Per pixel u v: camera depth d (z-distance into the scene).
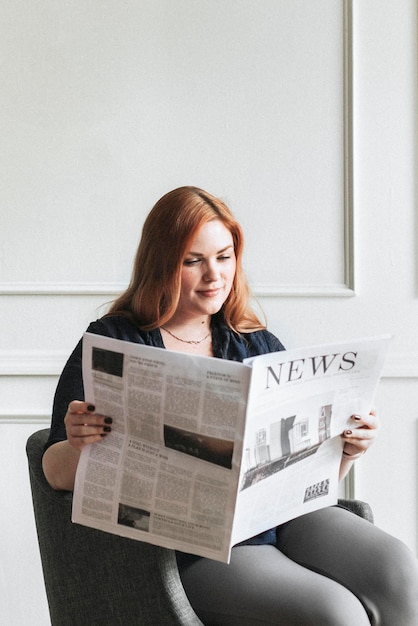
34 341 2.69
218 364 1.40
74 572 1.65
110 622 1.62
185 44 2.67
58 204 2.68
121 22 2.66
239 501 1.54
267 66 2.68
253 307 2.70
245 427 1.41
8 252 2.68
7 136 2.66
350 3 2.67
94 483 1.54
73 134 2.67
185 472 1.48
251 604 1.58
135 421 1.49
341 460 1.78
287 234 2.71
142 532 1.53
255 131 2.69
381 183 2.72
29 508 2.70
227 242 1.76
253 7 2.67
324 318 2.72
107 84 2.67
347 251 2.71
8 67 2.65
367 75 2.70
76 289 2.66
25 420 2.68
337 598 1.54
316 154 2.70
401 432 2.74
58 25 2.65
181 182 2.69
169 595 1.54
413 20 2.70
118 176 2.68
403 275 2.73
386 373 2.72
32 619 2.72
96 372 1.49
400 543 1.68
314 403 1.60
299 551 1.76
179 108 2.68
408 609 1.60
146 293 1.77
